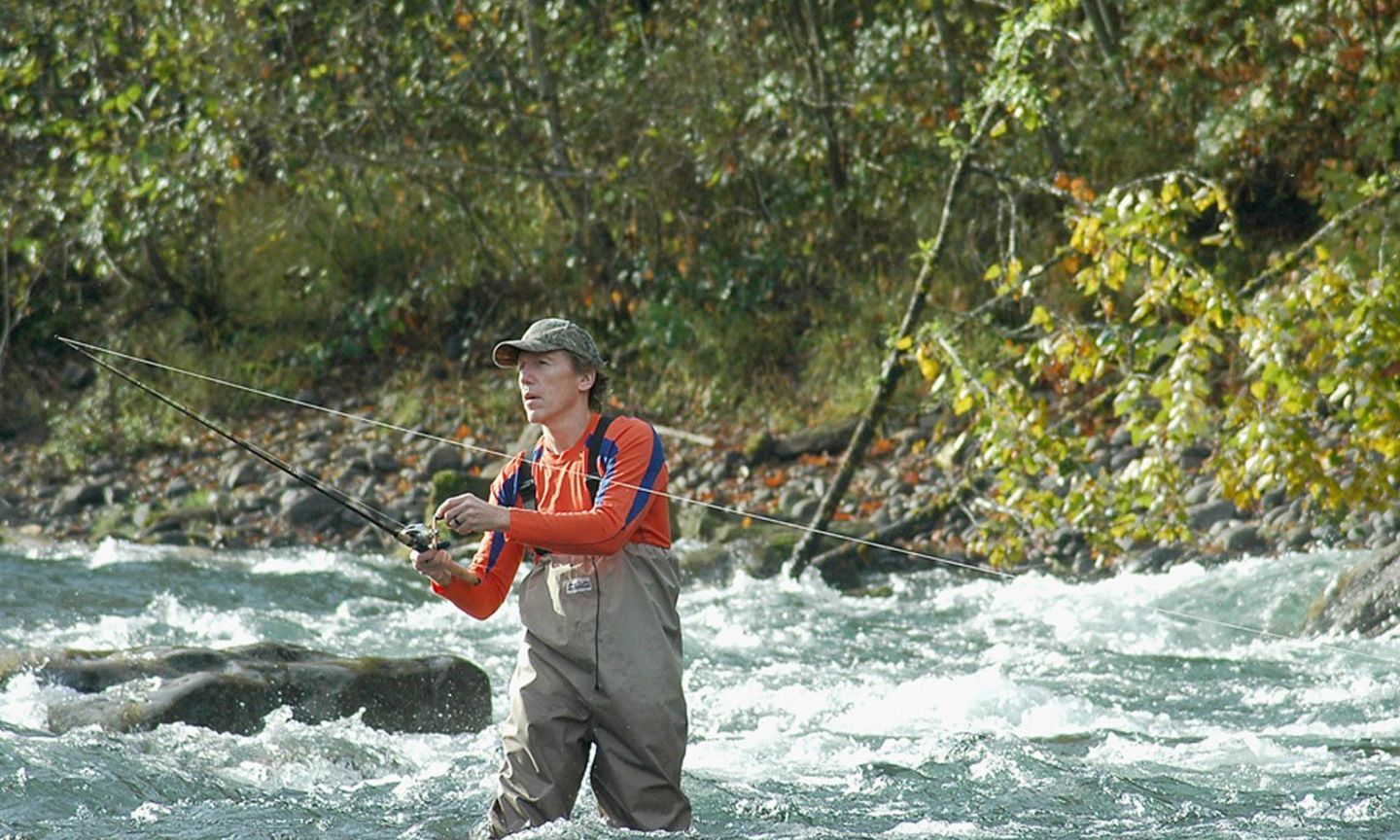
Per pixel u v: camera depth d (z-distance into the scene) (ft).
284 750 50.60
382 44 136.87
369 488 123.65
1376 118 108.27
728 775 49.70
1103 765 51.26
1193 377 80.02
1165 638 79.20
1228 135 114.73
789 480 122.72
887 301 135.74
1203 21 116.06
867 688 65.77
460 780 48.62
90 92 126.00
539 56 136.56
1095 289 86.02
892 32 131.54
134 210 131.23
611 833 37.93
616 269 144.46
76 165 131.54
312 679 55.72
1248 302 81.82
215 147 125.70
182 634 77.77
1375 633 76.79
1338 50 112.37
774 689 66.08
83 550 107.14
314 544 114.52
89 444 135.95
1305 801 46.11
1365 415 77.82
